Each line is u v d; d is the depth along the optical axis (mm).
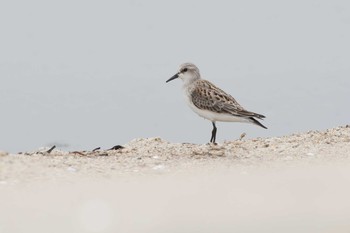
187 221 10211
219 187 12047
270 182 12414
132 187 12008
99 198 11289
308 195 11508
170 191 11758
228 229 9922
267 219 10336
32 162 13375
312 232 9828
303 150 15594
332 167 13719
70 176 12641
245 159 14766
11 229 9805
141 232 9805
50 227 9930
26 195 11328
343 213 10625
